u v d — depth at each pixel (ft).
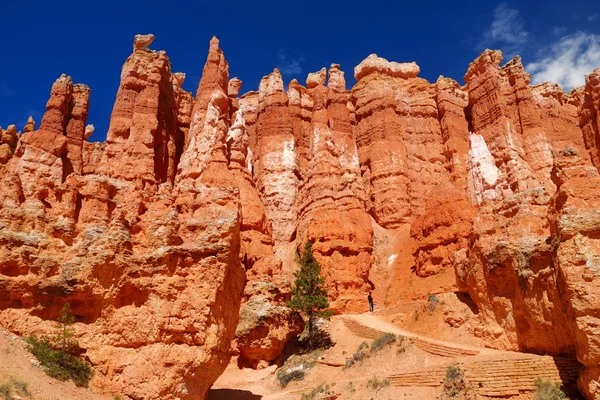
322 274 173.27
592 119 223.51
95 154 206.80
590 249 77.61
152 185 186.70
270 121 249.34
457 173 228.84
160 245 80.53
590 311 74.08
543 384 82.79
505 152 210.79
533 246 97.60
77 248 76.43
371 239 190.70
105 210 84.07
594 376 73.72
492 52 239.09
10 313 70.54
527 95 228.84
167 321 75.25
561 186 87.45
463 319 116.88
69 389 66.03
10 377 59.98
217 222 83.66
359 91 260.01
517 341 99.96
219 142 196.34
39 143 182.70
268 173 235.40
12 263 72.02
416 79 266.36
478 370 91.15
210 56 222.07
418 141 245.65
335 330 143.33
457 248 163.43
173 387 72.74
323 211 191.21
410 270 183.83
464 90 262.47
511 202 113.60
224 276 80.94
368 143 243.40
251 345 135.13
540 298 92.53
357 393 101.96
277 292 151.94
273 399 109.40
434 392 92.68
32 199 78.54
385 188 225.76
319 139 225.35
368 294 176.24
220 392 113.80
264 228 188.14
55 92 197.36
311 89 276.62
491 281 108.06
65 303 73.46
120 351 73.51
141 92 206.08
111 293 75.20
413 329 128.06
